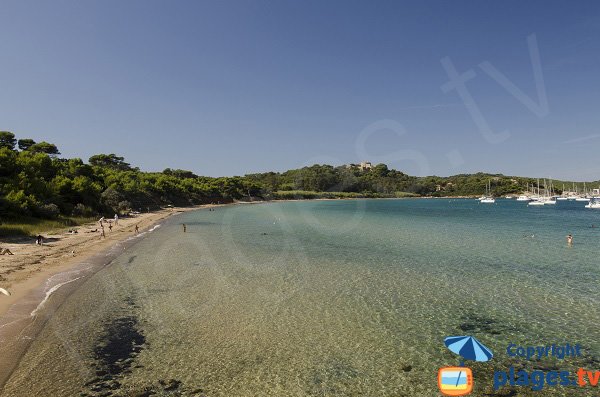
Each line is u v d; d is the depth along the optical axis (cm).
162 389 1094
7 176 5359
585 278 2409
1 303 1802
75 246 3547
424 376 1187
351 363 1271
